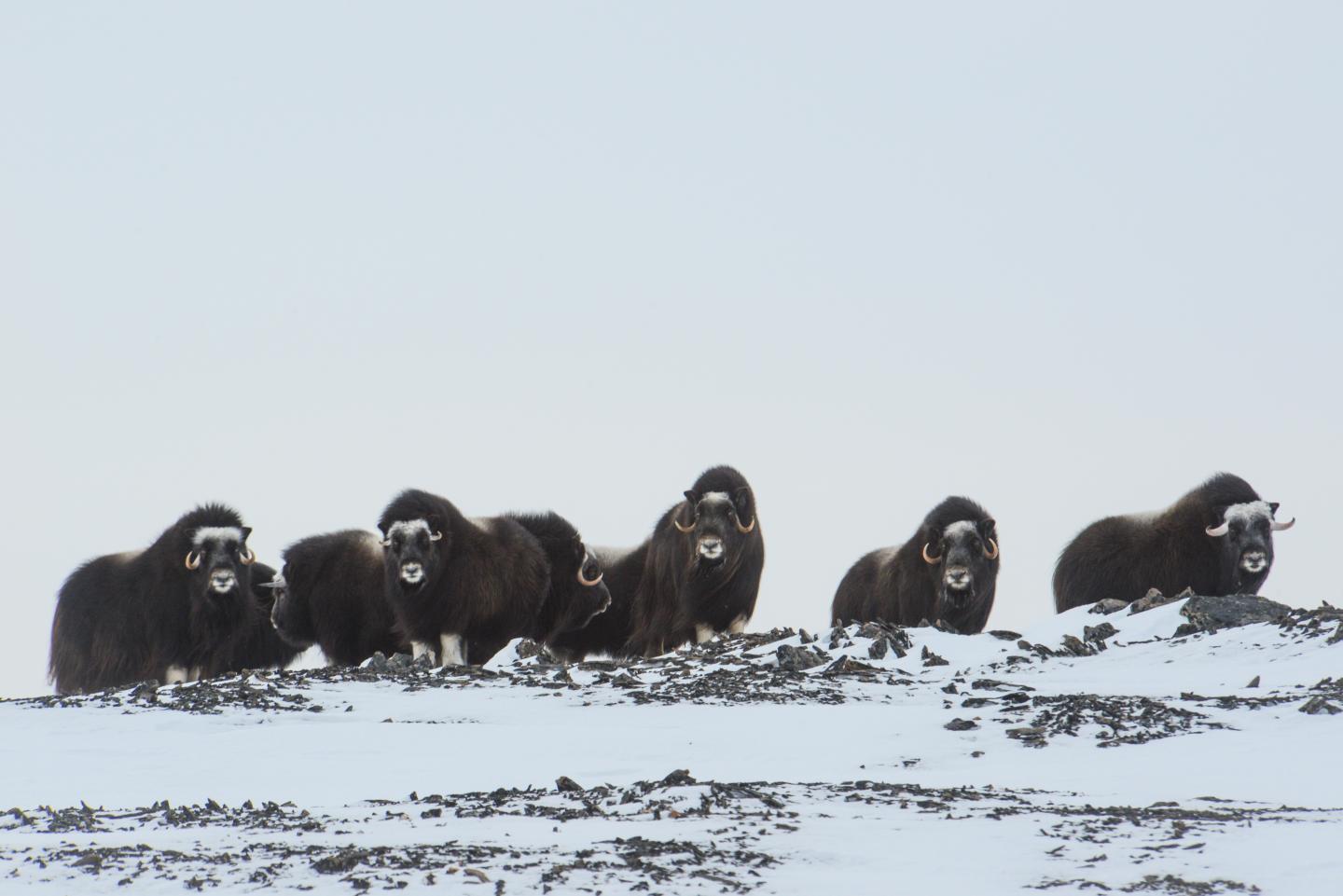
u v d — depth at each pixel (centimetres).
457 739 5281
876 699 6091
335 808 3922
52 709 6153
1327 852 2917
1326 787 4034
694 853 3012
